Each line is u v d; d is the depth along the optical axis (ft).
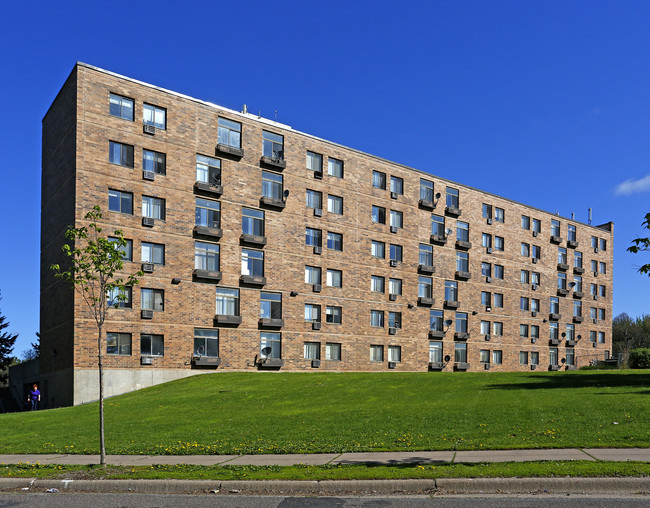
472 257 183.52
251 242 133.90
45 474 41.06
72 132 115.65
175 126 125.59
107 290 47.70
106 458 47.37
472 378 102.17
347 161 155.02
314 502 32.32
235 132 135.64
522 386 84.12
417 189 170.81
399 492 33.99
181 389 102.63
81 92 114.32
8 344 213.66
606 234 236.43
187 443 52.29
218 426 61.82
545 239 209.97
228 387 100.63
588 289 225.35
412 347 164.45
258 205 136.56
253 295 133.59
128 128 119.24
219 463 42.91
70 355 110.42
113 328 113.19
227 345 128.36
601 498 30.68
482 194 189.16
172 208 123.34
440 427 53.47
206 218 128.57
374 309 156.87
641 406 56.70
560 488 32.68
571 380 91.09
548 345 206.49
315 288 144.15
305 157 146.61
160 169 123.24
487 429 50.93
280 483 35.47
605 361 203.41
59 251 120.06
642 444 41.60
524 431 48.85
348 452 45.21
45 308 128.57
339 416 63.67
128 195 118.52
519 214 201.16
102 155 115.65
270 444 49.96
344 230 152.25
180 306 122.21
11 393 165.07
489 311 186.80
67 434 62.75
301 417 64.75
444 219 176.96
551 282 210.38
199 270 123.95
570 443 43.11
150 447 51.19
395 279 163.12
